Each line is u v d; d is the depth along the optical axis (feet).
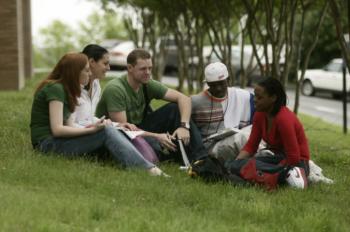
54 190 23.27
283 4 54.60
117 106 29.73
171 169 28.53
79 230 18.95
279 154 26.91
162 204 22.63
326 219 21.83
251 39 56.39
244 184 25.68
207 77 30.35
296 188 25.82
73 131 27.61
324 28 134.72
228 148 28.99
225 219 21.62
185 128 29.60
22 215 19.60
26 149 29.58
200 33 78.89
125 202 22.52
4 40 71.36
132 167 26.84
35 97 28.68
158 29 106.01
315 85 114.11
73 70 28.07
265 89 26.08
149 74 30.04
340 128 63.98
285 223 21.62
